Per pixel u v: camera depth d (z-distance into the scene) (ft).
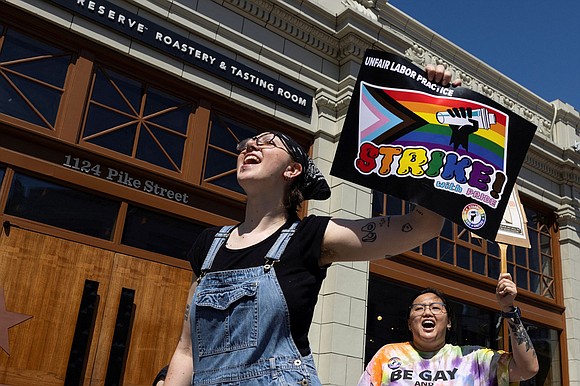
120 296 18.11
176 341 18.80
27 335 16.24
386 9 29.91
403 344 10.87
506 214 10.56
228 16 23.18
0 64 17.99
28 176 17.60
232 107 22.63
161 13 21.25
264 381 4.82
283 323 4.99
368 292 24.07
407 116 6.48
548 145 34.47
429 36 31.65
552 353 31.04
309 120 24.48
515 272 31.24
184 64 21.63
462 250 28.94
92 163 18.80
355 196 23.59
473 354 9.96
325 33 25.55
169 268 19.36
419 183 6.09
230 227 6.08
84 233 18.11
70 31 19.34
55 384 16.34
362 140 6.38
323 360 21.02
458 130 6.48
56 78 19.01
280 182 5.94
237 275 5.23
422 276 26.20
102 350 17.35
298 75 24.45
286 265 5.19
